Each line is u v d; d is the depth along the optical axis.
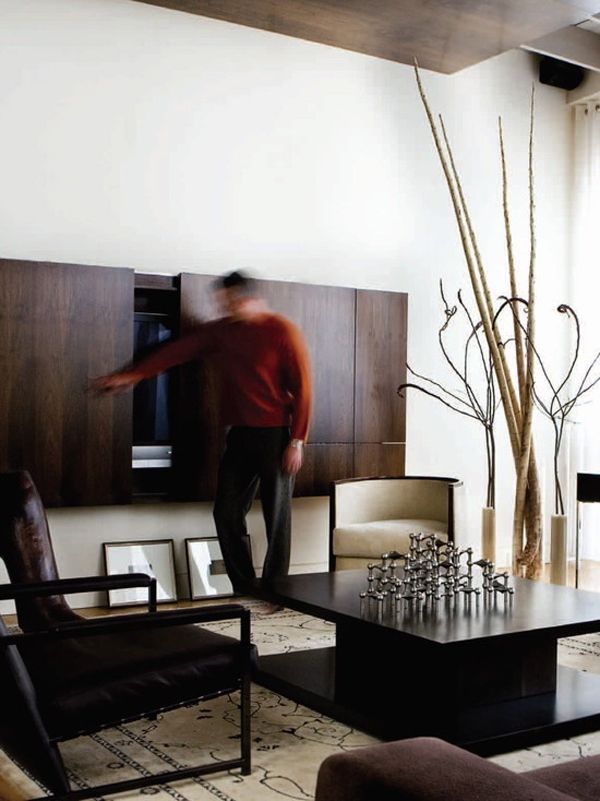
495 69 7.21
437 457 6.98
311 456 6.03
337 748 3.27
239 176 6.12
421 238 6.87
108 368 5.37
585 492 5.82
